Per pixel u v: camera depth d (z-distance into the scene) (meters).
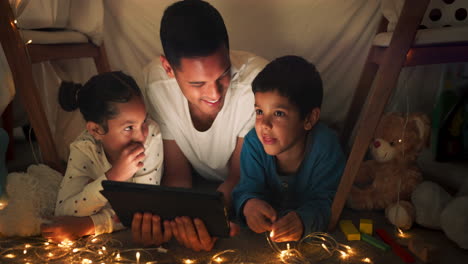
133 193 0.85
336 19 1.41
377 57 1.21
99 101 1.01
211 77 1.00
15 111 1.60
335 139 1.11
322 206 1.03
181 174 1.26
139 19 1.48
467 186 1.05
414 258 0.90
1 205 1.02
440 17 1.05
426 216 1.03
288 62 1.06
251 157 1.11
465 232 0.92
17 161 1.53
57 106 1.50
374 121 0.92
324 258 0.91
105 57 1.47
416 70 1.38
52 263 0.90
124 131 1.04
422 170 1.29
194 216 0.88
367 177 1.23
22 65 1.09
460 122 1.26
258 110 1.05
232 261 0.90
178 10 0.99
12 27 1.06
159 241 0.95
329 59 1.45
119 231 1.05
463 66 1.32
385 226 1.07
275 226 0.94
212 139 1.20
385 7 1.20
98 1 1.36
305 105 1.04
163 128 1.23
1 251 0.96
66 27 1.36
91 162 1.09
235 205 1.08
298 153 1.09
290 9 1.42
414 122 1.15
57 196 1.08
